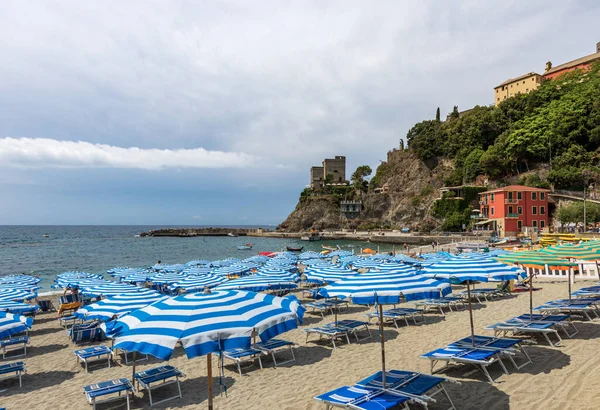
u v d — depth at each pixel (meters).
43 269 47.03
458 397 7.28
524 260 9.49
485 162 95.12
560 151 83.94
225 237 151.88
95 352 10.96
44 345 13.82
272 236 138.50
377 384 6.95
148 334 4.30
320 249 80.44
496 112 105.94
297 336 13.05
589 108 83.44
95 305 10.48
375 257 30.16
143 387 9.23
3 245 100.56
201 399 8.40
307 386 8.67
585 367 8.09
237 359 9.69
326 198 139.25
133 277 23.50
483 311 14.67
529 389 7.31
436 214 96.25
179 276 22.72
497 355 8.27
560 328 11.21
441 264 9.17
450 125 121.25
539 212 70.88
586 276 19.47
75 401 8.76
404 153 131.25
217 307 4.81
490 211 74.94
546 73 113.19
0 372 9.64
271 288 14.59
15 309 13.33
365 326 13.74
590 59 101.88
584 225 57.31
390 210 120.00
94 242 116.50
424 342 11.34
